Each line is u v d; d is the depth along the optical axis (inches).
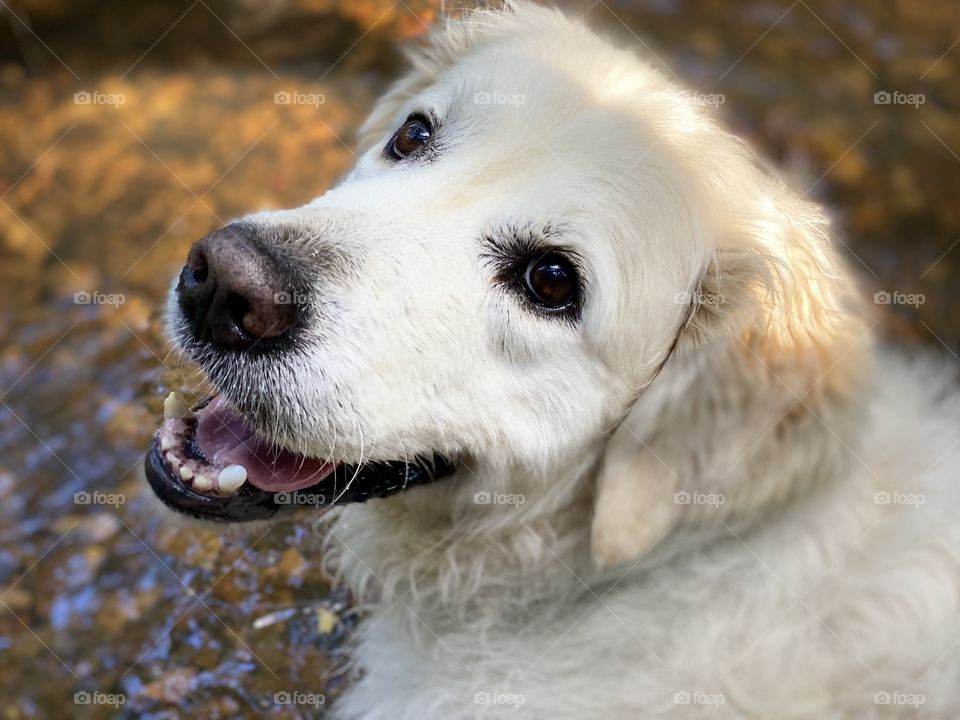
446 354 18.6
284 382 17.9
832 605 19.3
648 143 19.2
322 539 23.4
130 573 23.9
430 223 18.8
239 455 18.8
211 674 22.2
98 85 37.2
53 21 37.9
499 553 20.7
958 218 34.4
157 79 37.4
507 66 20.1
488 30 22.0
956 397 21.7
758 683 19.2
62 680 22.7
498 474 19.7
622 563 20.1
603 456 19.9
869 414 20.3
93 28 38.2
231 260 17.4
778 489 19.8
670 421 19.5
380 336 18.2
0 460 26.2
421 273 18.5
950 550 19.5
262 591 23.0
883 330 30.6
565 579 20.7
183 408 18.8
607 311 18.9
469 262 18.8
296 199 31.8
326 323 18.0
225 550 23.5
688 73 38.3
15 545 24.9
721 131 20.5
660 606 20.0
